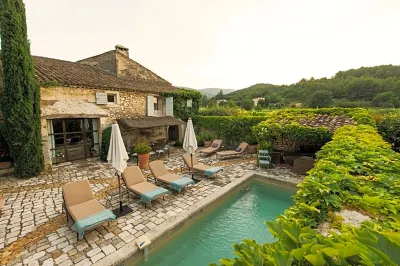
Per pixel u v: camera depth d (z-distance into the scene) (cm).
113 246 448
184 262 450
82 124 1234
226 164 1161
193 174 959
